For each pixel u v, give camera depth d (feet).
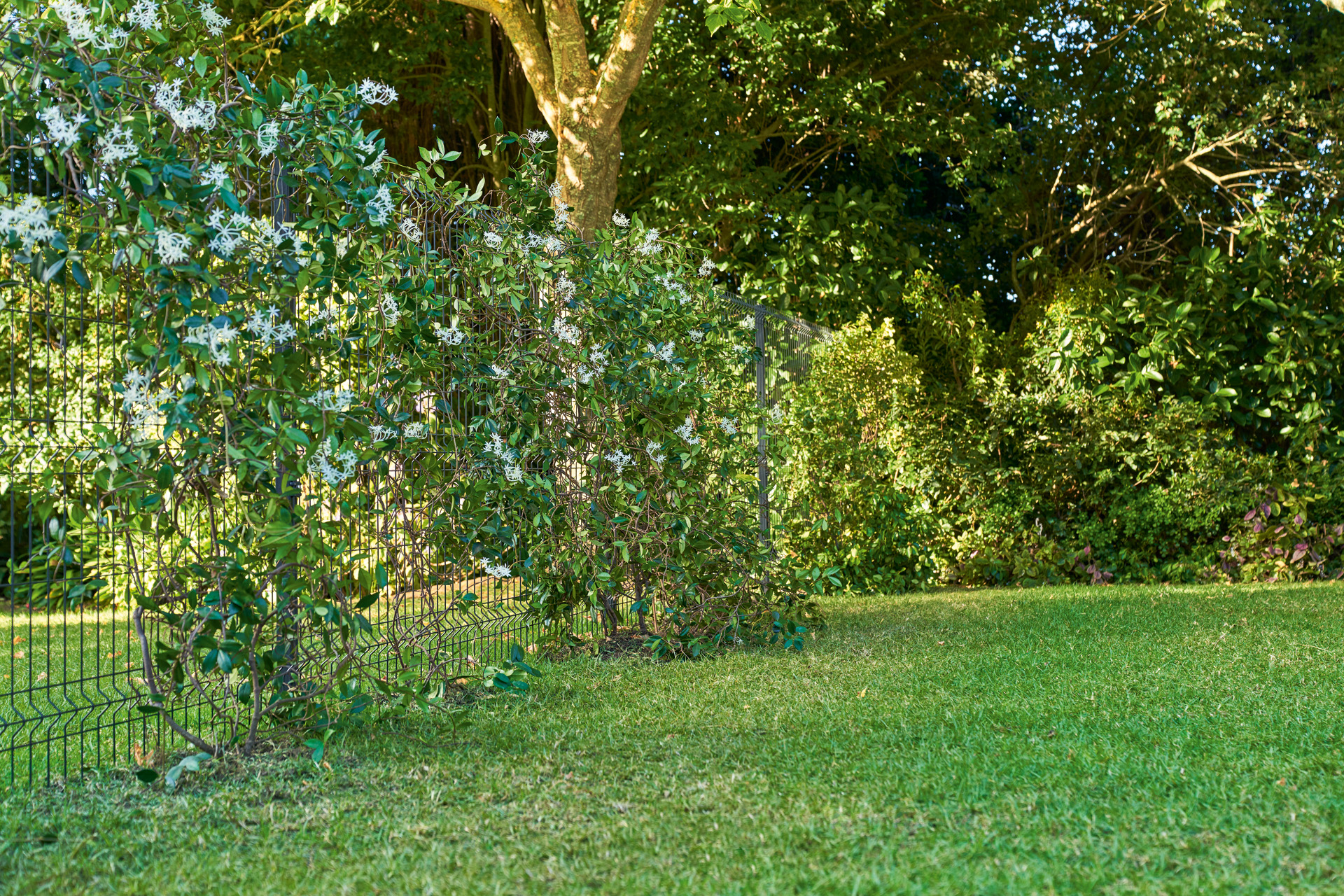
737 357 23.82
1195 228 51.52
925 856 9.62
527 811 11.07
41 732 14.71
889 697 16.48
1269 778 11.93
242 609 13.00
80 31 11.53
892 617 26.73
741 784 11.90
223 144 13.47
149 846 10.19
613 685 18.01
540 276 19.29
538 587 20.01
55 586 12.41
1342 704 15.52
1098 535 37.40
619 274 20.56
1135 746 13.34
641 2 29.43
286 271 13.08
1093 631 23.17
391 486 15.90
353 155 13.75
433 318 16.56
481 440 17.69
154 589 13.19
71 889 9.16
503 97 46.47
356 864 9.65
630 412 21.21
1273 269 37.88
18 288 12.01
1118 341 38.81
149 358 12.23
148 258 11.73
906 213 56.34
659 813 10.90
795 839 10.11
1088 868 9.34
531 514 19.48
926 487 37.52
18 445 12.14
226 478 13.33
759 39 41.27
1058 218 55.26
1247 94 46.93
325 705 14.14
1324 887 8.83
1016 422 38.58
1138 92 50.31
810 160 50.67
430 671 16.35
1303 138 43.32
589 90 30.86
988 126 48.52
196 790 12.08
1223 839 10.03
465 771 12.61
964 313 40.86
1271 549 36.17
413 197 16.99
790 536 32.35
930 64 49.52
